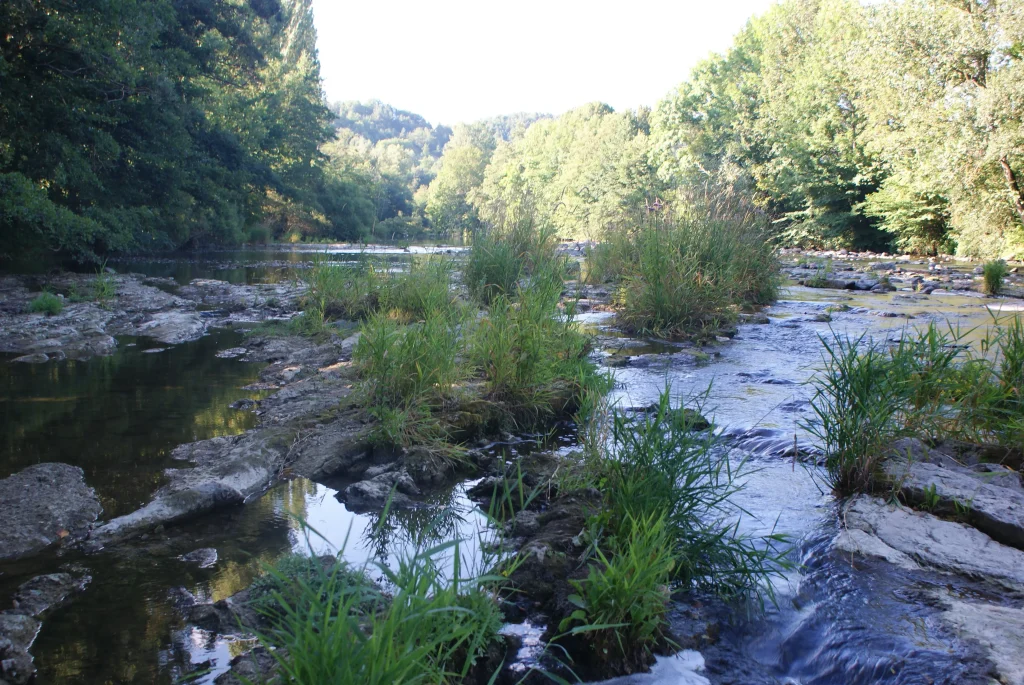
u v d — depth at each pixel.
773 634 2.79
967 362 5.18
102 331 9.15
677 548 3.21
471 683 2.46
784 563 3.19
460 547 3.49
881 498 3.95
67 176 16.62
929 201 26.47
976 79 22.91
